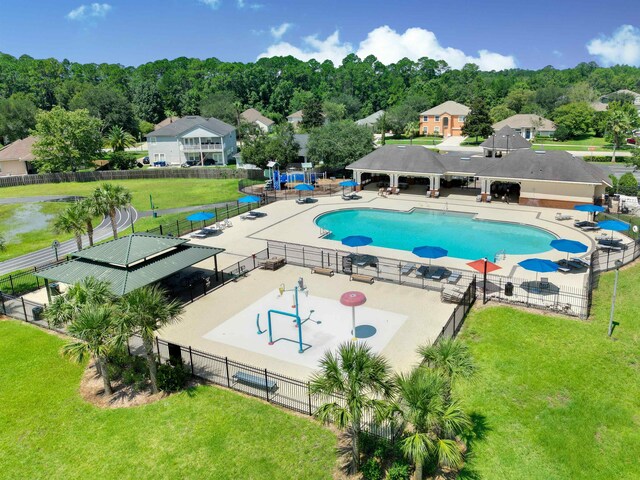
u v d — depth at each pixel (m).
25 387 21.59
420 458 13.70
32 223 57.56
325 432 17.69
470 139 120.31
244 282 32.75
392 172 58.75
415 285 31.03
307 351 23.41
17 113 119.94
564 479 15.59
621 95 162.00
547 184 50.06
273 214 51.91
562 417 18.28
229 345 24.30
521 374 20.97
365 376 14.97
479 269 28.27
